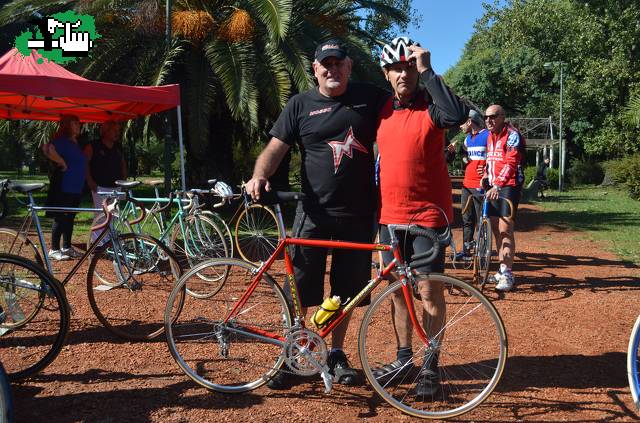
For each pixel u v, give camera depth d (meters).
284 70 11.55
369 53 12.18
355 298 3.39
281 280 4.20
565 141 34.06
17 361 3.83
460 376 3.67
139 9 11.33
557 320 5.03
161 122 13.18
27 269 3.73
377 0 14.31
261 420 3.14
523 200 21.92
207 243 6.45
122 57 11.85
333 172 3.48
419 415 3.18
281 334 3.43
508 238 6.05
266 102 11.38
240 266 3.50
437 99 3.16
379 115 3.55
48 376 3.67
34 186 4.30
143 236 4.70
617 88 30.50
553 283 6.54
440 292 3.36
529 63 38.72
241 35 11.05
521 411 3.28
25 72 6.90
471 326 3.75
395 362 3.52
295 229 3.61
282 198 3.43
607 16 29.55
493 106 6.10
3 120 12.37
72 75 7.28
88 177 7.48
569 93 33.34
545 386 3.60
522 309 5.40
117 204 4.84
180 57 11.88
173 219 6.48
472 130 7.30
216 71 10.98
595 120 33.66
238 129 14.35
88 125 12.74
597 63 30.23
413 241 3.51
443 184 3.49
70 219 7.15
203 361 3.83
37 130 11.88
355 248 3.36
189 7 11.78
